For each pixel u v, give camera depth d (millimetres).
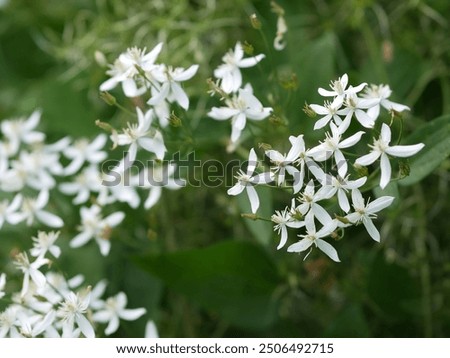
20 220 564
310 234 470
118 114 645
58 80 656
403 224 602
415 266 581
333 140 471
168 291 621
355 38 649
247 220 538
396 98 598
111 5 671
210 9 627
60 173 590
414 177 491
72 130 643
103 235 564
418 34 635
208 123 589
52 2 709
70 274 593
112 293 592
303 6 633
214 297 565
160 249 610
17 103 691
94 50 654
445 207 606
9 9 712
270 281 571
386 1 641
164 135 529
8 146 603
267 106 542
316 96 565
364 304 597
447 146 486
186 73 507
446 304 592
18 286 594
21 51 712
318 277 576
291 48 580
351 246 603
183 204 641
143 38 652
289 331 584
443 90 616
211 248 545
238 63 518
